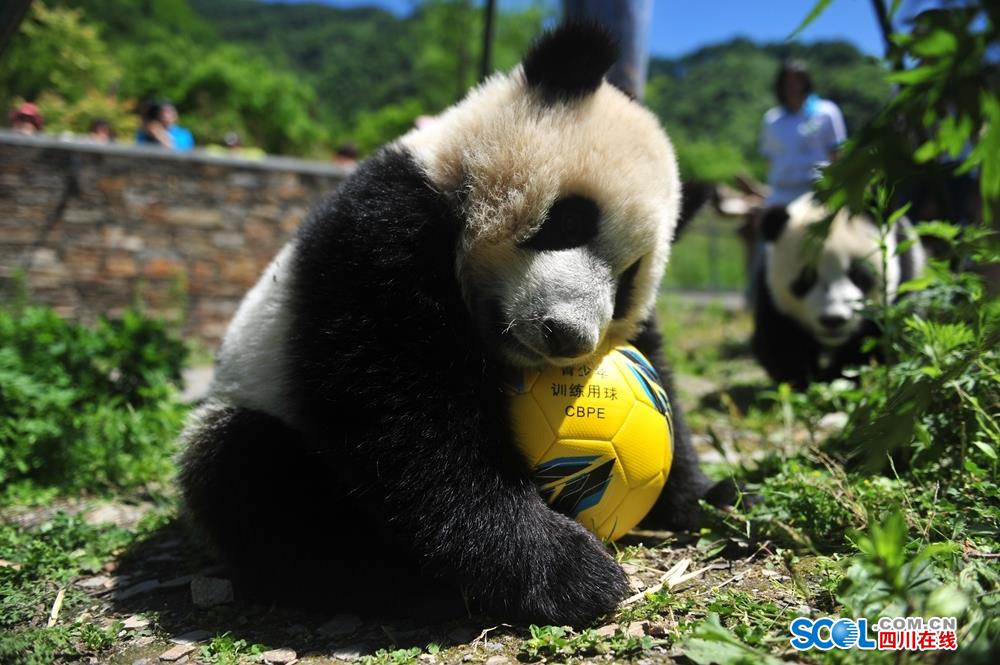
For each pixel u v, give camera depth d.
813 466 1.10
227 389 0.94
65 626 0.83
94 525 1.14
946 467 0.94
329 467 0.84
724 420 1.72
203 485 0.89
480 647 0.74
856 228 1.85
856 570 0.63
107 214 2.88
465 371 0.81
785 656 0.64
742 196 2.94
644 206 0.85
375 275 0.81
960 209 1.68
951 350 0.96
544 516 0.80
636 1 1.50
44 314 1.72
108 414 1.47
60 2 5.15
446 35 11.84
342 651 0.76
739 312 4.32
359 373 0.79
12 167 2.74
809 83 2.53
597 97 0.89
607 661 0.69
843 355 1.97
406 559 0.83
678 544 0.95
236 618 0.85
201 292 3.04
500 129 0.85
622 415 0.84
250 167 3.08
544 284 0.81
